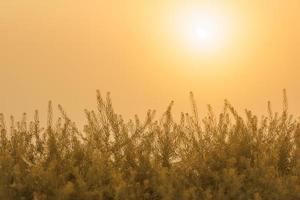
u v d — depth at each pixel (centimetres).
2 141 932
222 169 860
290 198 804
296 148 936
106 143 927
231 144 920
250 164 902
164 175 801
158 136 924
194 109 944
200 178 857
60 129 924
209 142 925
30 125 946
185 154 917
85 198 783
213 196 805
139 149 908
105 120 941
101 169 822
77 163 891
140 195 810
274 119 970
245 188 817
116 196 780
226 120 947
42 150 926
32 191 793
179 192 791
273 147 941
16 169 800
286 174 917
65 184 804
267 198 809
